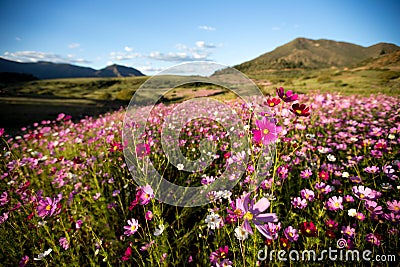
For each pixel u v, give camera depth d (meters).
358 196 1.73
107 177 2.90
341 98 7.18
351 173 2.68
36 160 3.09
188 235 2.11
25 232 2.19
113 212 2.45
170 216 2.48
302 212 2.10
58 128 6.49
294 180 2.65
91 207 2.58
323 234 1.76
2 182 2.96
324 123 4.58
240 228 1.20
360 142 3.40
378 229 1.92
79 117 10.41
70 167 2.98
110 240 2.13
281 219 2.09
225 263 1.54
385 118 5.02
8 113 11.28
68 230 2.10
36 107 13.80
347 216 2.06
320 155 3.07
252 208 1.06
